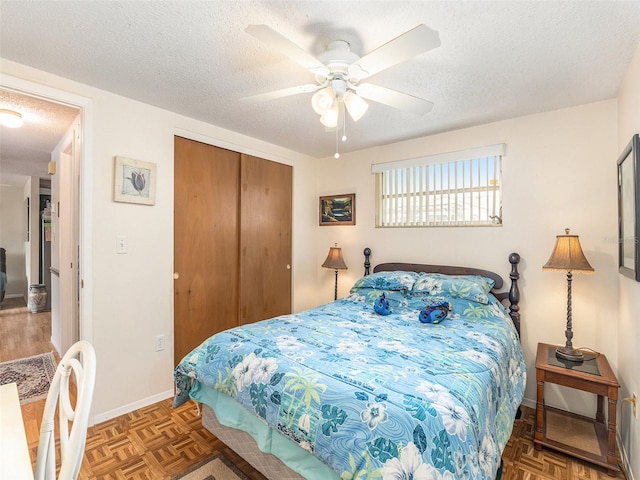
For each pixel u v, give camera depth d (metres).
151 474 1.70
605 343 2.21
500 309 2.44
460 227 2.87
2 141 3.23
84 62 1.84
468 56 1.72
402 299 2.66
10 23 1.50
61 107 2.40
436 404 1.16
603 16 1.40
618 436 1.99
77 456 0.74
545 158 2.47
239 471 1.72
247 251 3.21
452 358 1.56
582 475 1.73
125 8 1.39
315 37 1.58
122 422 2.18
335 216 3.78
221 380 1.64
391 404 1.16
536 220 2.50
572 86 2.06
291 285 3.70
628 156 1.79
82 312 2.13
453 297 2.49
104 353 2.20
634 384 1.71
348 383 1.30
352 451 1.10
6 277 5.56
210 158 2.88
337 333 1.95
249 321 3.23
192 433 2.07
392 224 3.33
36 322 4.50
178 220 2.66
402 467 1.01
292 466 1.38
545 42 1.59
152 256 2.45
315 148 3.55
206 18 1.45
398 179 3.29
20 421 0.86
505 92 2.15
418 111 1.83
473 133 2.79
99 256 2.18
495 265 2.69
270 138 3.21
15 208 6.19
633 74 1.75
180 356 2.67
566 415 2.28
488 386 1.40
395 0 1.32
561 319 2.39
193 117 2.67
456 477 1.01
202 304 2.84
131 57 1.78
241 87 2.13
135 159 2.34
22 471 0.70
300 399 1.31
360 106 1.72
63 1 1.35
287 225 3.65
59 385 0.93
